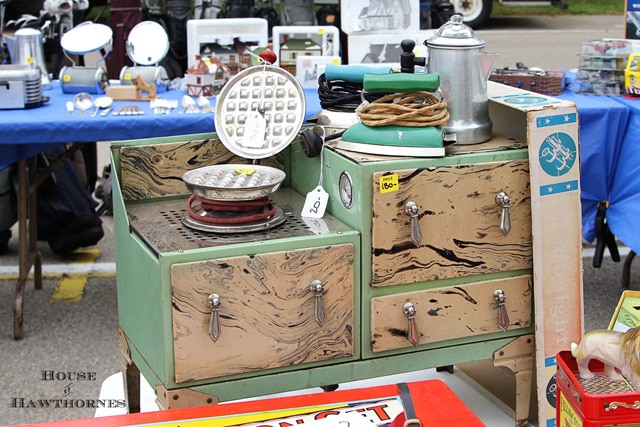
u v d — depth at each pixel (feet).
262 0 16.31
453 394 5.18
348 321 5.84
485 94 6.30
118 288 6.55
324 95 6.75
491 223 6.06
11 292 12.94
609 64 11.45
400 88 6.01
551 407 6.38
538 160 6.02
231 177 6.16
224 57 12.18
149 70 11.68
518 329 6.34
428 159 5.84
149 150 6.62
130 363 6.44
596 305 12.30
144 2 16.21
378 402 5.15
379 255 5.81
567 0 45.14
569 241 6.22
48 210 13.73
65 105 10.93
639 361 4.42
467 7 35.22
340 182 6.01
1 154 10.37
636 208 10.54
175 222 6.14
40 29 14.05
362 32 12.28
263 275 5.50
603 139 10.69
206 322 5.43
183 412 5.05
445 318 6.09
